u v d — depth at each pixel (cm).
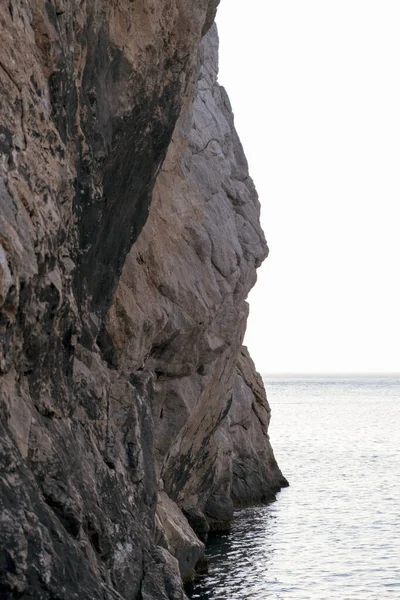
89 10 1082
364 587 1941
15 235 795
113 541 1013
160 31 1263
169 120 1347
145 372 1557
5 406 793
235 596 1828
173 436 1902
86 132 1102
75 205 1074
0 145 815
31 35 922
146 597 1046
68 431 962
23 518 727
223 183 2314
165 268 1761
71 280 996
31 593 704
